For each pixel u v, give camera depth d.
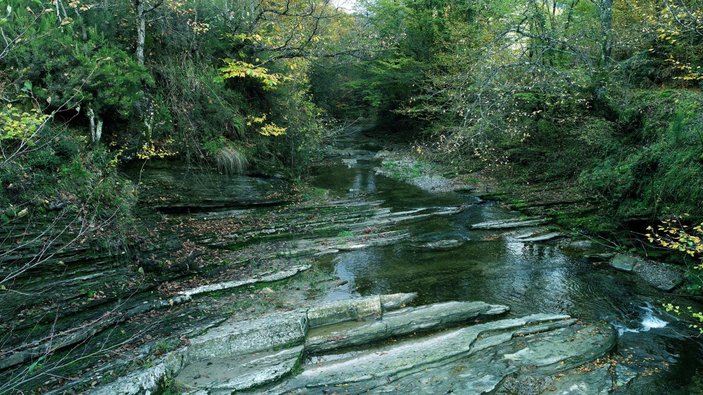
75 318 5.51
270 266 8.34
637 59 11.10
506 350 5.53
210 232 9.42
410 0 22.41
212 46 11.98
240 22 12.30
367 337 5.88
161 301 6.44
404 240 10.09
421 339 5.92
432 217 12.11
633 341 5.79
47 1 7.95
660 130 9.93
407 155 22.56
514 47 12.73
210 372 5.11
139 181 8.60
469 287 7.48
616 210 9.81
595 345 5.56
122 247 6.98
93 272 6.36
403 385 4.93
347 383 4.98
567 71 10.76
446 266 8.47
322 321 6.27
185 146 10.40
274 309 6.58
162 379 4.84
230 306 6.64
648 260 8.17
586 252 8.95
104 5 9.36
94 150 7.64
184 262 7.66
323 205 13.05
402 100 25.58
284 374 5.07
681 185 8.11
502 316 6.46
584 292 7.22
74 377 4.65
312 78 26.50
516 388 4.83
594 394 4.72
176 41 10.95
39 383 4.51
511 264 8.48
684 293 7.04
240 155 11.66
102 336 5.42
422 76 22.11
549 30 10.80
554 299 6.98
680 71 10.78
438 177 17.41
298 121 14.99
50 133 6.70
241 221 10.55
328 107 29.64
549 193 13.12
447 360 5.35
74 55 7.61
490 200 13.91
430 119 21.12
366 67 26.08
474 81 11.52
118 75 8.32
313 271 8.23
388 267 8.47
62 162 6.83
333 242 9.83
